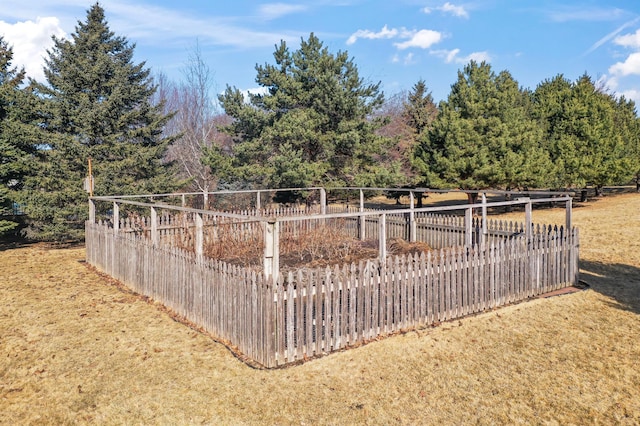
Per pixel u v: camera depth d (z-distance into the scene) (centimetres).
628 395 493
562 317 739
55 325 720
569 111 2419
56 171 1516
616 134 2603
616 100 3797
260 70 1978
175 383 520
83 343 643
